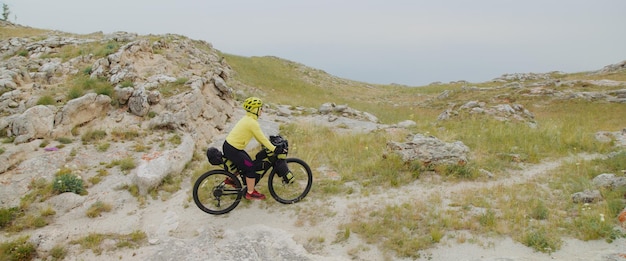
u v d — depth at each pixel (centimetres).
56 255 588
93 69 1502
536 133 1222
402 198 741
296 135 1264
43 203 736
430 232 602
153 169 835
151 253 591
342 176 845
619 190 688
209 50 3156
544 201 698
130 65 1480
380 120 1875
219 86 1488
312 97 3008
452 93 3291
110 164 900
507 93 2931
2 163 825
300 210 707
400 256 554
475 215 646
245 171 692
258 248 588
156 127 1112
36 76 1436
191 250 590
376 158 941
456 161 868
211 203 740
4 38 2547
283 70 3853
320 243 601
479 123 1434
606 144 1096
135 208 748
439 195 743
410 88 4253
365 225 632
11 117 1005
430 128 1357
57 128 1005
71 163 889
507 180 830
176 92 1299
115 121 1126
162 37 2530
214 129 1270
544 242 553
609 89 2778
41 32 2852
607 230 567
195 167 950
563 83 3070
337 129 1438
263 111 1672
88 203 746
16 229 658
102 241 622
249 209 718
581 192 700
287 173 706
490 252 548
